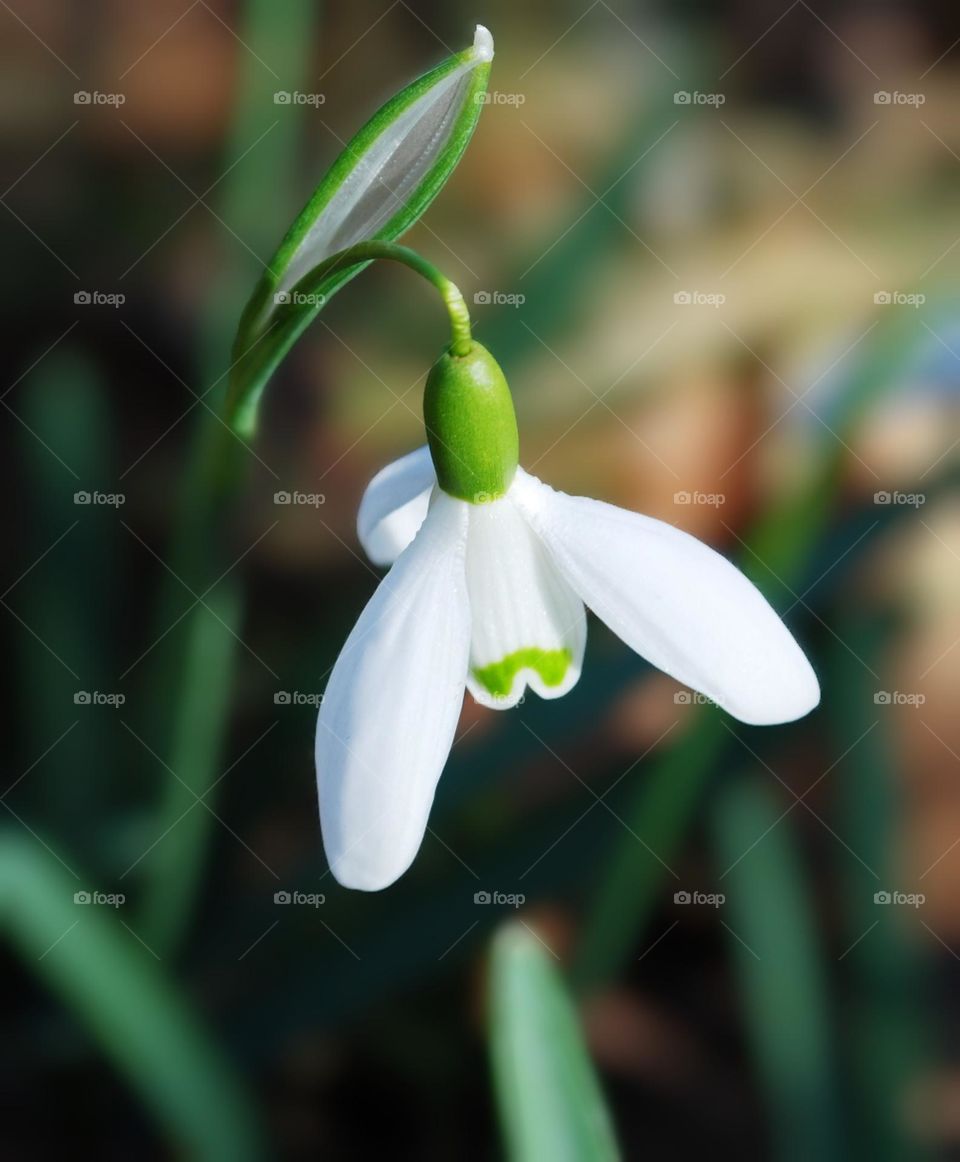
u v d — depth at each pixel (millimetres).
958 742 294
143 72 390
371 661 172
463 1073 249
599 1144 188
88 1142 239
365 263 182
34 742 250
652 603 174
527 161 377
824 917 256
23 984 246
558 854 241
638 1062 253
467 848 254
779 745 246
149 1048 218
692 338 343
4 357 336
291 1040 234
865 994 231
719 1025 256
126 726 253
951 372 323
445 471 177
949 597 305
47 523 261
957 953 267
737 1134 246
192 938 245
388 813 168
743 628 173
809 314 353
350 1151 244
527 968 194
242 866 254
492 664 179
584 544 176
